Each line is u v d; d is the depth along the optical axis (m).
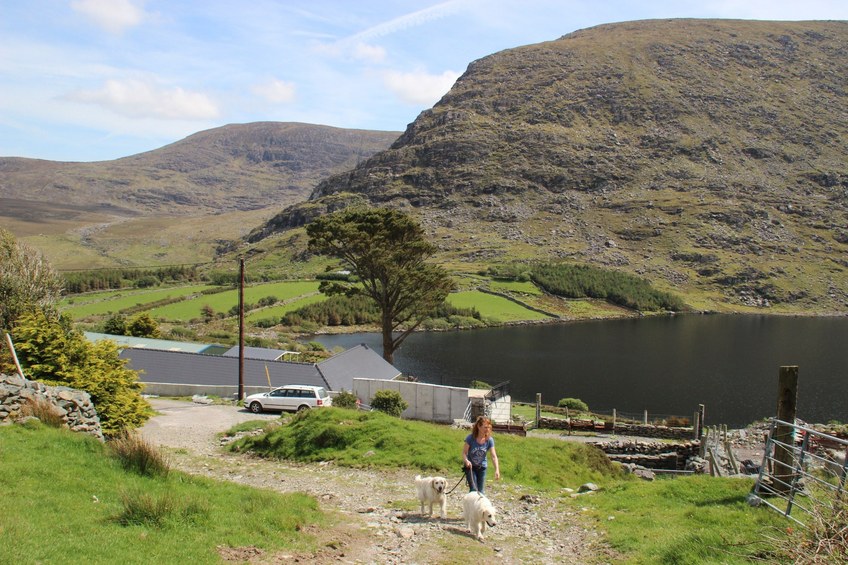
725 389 81.75
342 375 53.94
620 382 86.12
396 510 16.89
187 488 15.80
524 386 82.81
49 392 20.09
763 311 195.62
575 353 111.00
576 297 186.50
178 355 55.25
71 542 10.68
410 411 46.06
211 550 11.47
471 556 12.95
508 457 24.81
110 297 148.00
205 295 152.50
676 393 79.19
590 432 46.28
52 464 14.99
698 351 115.38
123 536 11.41
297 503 16.14
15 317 37.88
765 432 44.47
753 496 14.99
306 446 25.70
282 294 153.12
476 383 69.88
